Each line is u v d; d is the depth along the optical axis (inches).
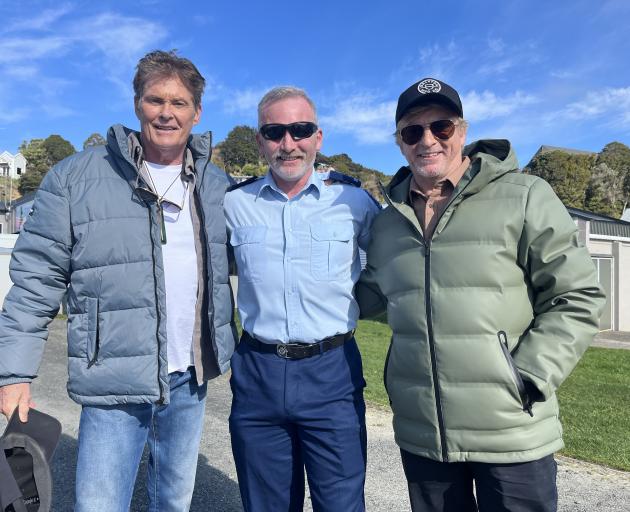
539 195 79.0
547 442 78.3
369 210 100.7
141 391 82.6
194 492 136.9
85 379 82.4
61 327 425.1
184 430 94.3
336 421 90.2
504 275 78.8
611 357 402.6
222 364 92.6
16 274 82.7
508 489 78.3
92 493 82.7
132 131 91.0
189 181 92.1
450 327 79.6
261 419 91.5
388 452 167.2
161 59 85.0
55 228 82.5
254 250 93.0
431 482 84.9
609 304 665.6
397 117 89.4
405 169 95.5
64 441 167.9
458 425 79.4
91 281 82.4
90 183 83.8
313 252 91.7
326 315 91.7
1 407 79.5
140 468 151.3
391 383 88.3
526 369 75.5
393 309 87.1
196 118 90.8
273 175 96.2
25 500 77.8
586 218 643.5
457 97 86.0
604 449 174.6
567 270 76.6
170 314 87.8
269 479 93.3
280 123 91.4
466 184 80.7
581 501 134.7
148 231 84.7
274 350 90.7
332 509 90.4
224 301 94.4
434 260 82.0
